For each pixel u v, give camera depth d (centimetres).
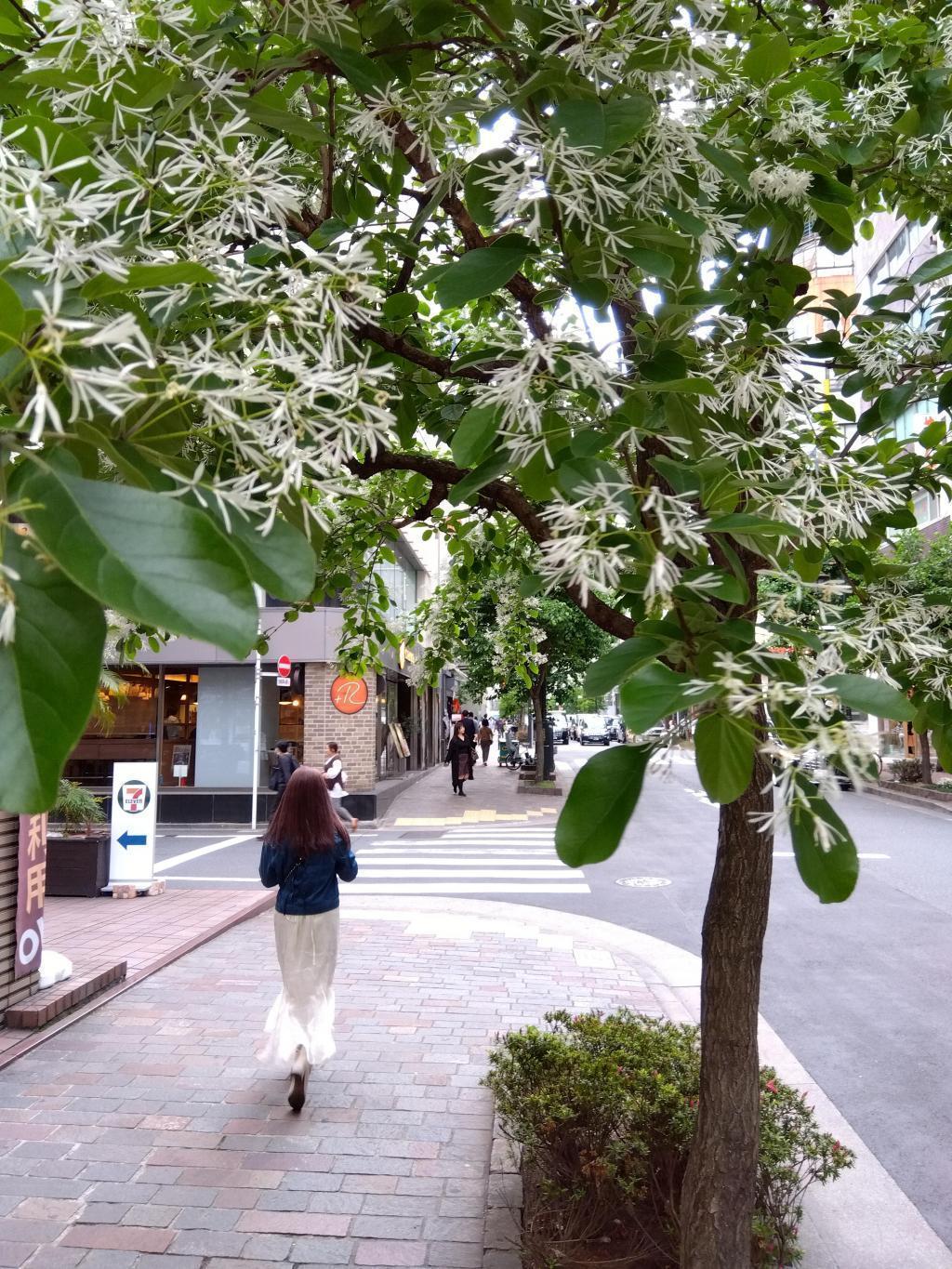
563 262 148
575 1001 635
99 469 89
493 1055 389
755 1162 252
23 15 141
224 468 102
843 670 113
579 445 118
